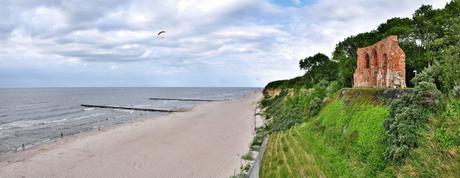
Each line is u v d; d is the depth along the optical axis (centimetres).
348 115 2661
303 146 2944
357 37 6444
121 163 3750
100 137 5422
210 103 14375
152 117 8688
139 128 6397
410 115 1755
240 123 6881
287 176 2420
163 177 3219
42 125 7250
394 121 1847
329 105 3450
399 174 1570
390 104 2122
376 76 3222
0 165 3759
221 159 3781
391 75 2755
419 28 4547
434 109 1752
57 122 7806
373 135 2066
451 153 1430
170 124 6944
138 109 11162
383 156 1816
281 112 6056
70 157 4069
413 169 1514
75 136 5631
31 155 4212
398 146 1702
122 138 5291
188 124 6881
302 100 5294
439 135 1572
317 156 2536
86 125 7194
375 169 1809
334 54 7438
